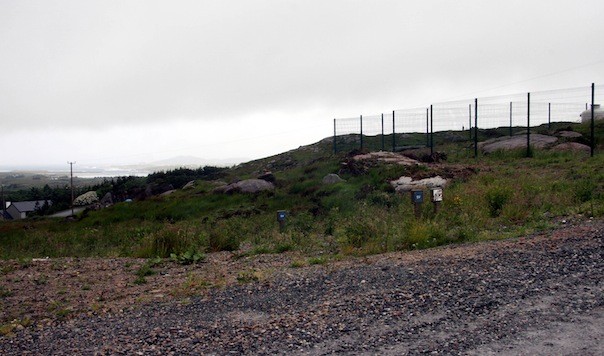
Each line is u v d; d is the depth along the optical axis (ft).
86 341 17.70
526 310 17.66
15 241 71.51
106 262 35.22
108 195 184.65
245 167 151.23
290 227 53.67
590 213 37.37
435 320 17.35
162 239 41.57
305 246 37.86
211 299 22.31
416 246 32.45
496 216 43.37
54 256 51.72
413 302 19.40
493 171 74.38
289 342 16.22
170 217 88.17
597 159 77.30
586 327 15.84
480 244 29.86
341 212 61.77
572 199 45.29
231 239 43.04
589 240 27.04
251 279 25.62
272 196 89.66
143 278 28.07
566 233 29.71
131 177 235.40
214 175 146.72
